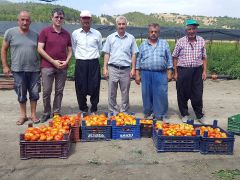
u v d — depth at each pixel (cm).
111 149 249
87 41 315
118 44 315
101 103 399
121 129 269
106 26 796
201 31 814
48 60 302
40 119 318
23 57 295
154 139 260
